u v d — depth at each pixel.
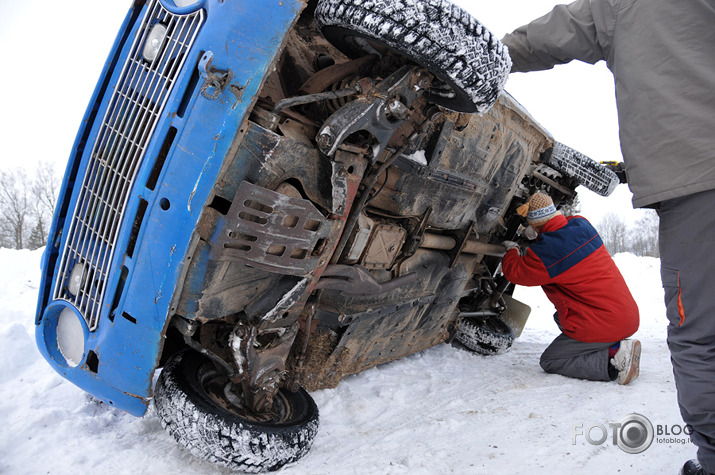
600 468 2.38
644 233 63.38
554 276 4.05
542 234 4.12
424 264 3.54
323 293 2.81
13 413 2.51
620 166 5.34
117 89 2.22
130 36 2.25
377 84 2.14
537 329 7.06
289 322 2.37
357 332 3.16
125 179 2.04
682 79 1.95
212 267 1.99
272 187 2.02
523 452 2.55
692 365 1.94
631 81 2.11
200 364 2.38
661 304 9.27
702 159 1.86
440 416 3.08
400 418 3.03
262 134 1.93
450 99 2.35
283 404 2.56
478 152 3.38
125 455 2.21
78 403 2.68
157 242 1.92
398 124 2.27
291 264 2.13
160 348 2.00
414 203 3.06
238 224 1.90
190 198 1.87
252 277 2.19
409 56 2.08
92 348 2.14
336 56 2.80
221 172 1.87
